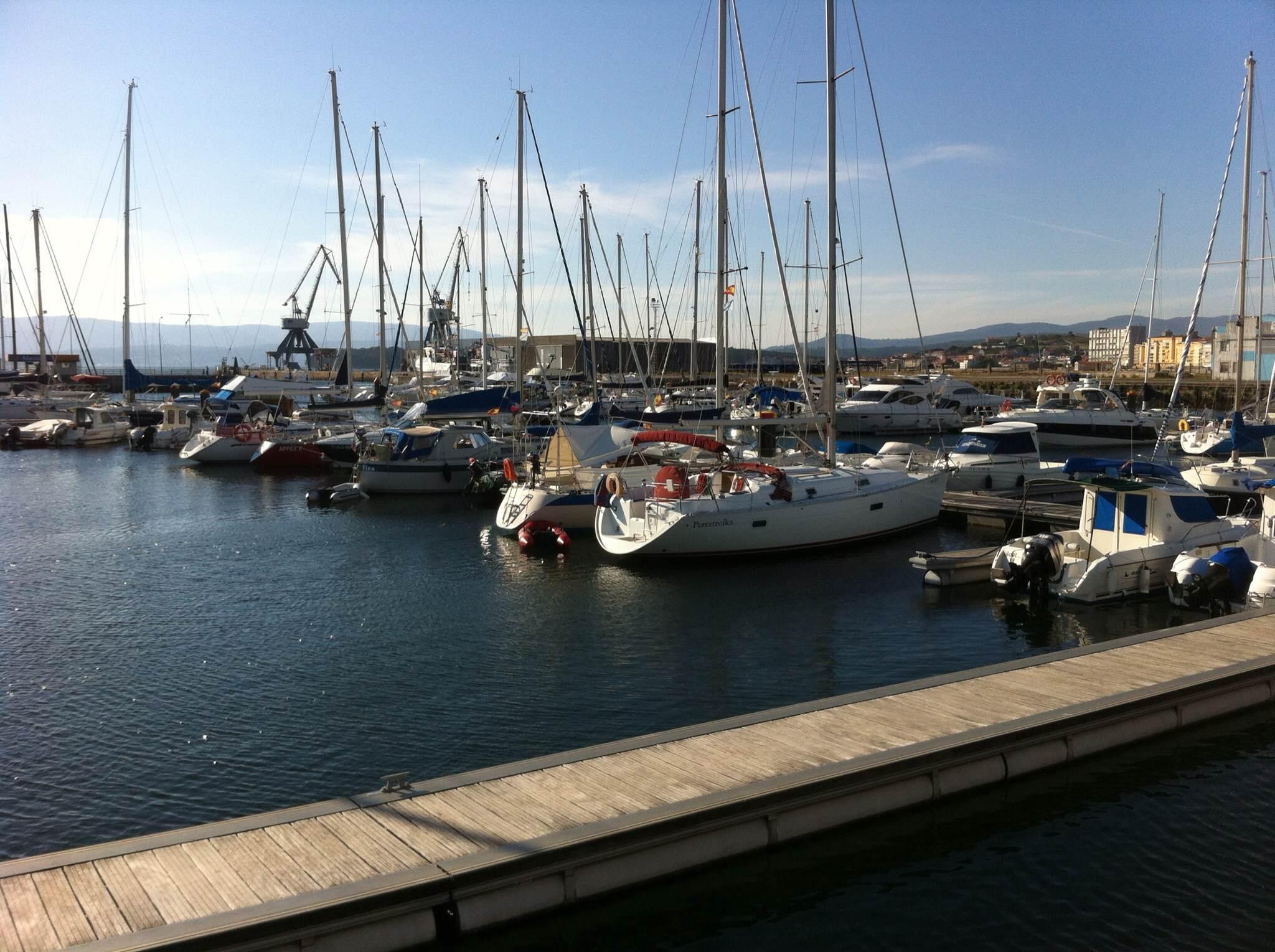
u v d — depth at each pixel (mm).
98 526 27500
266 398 51125
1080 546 19578
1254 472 28734
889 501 24156
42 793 10828
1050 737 10617
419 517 28781
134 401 57156
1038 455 32031
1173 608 17688
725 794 8789
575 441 27219
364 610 18297
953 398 55438
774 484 22359
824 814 9203
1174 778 10789
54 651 15844
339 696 13711
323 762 11555
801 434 32344
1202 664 12695
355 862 7676
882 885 8914
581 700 13484
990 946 8078
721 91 29297
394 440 33375
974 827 9852
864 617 17562
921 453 31297
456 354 65000
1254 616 15141
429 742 12094
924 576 19828
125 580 20906
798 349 27062
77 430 50500
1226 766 11031
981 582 19766
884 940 8180
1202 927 8258
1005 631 16641
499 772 9352
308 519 28641
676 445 28391
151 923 6785
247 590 19953
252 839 8055
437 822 8336
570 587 19969
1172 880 8938
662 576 20781
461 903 7582
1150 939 8109
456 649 15883
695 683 14141
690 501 21578
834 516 22906
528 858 7762
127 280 55312
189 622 17562
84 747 12039
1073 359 157375
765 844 8891
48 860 7656
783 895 8805
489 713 13031
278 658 15461
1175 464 34781
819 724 10586
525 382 49281
